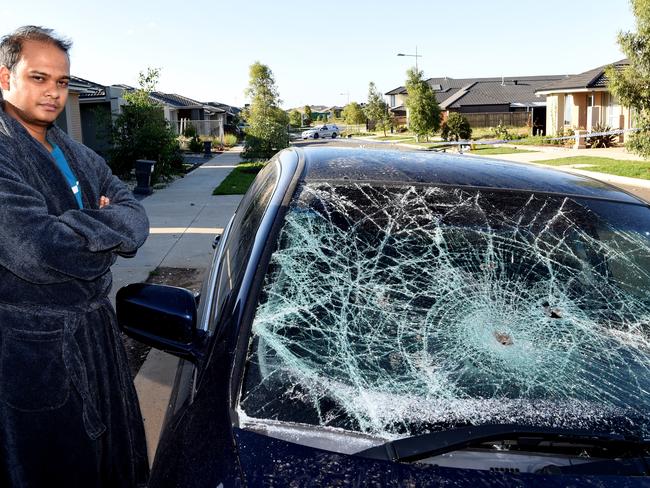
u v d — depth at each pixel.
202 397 1.50
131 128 14.93
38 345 1.69
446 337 1.69
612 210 2.24
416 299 1.81
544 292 1.88
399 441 1.36
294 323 1.67
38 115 1.75
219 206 10.88
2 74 1.74
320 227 1.97
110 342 1.90
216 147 32.91
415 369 1.58
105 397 1.87
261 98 24.22
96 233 1.64
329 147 3.04
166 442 1.54
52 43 1.74
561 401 1.50
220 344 1.62
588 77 27.14
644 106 14.66
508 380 1.56
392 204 2.11
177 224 8.97
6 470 1.72
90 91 17.12
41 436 1.72
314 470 1.26
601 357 1.67
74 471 1.78
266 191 2.47
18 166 1.69
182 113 42.25
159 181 15.21
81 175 1.91
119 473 1.96
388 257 1.92
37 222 1.57
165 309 1.76
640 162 17.66
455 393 1.50
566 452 1.38
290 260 1.83
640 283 1.95
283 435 1.36
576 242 2.05
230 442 1.33
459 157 2.73
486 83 46.72
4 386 1.68
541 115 41.56
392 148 3.04
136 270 6.22
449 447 1.34
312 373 1.54
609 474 1.31
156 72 15.23
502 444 1.38
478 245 2.00
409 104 36.47
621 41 14.43
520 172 2.51
